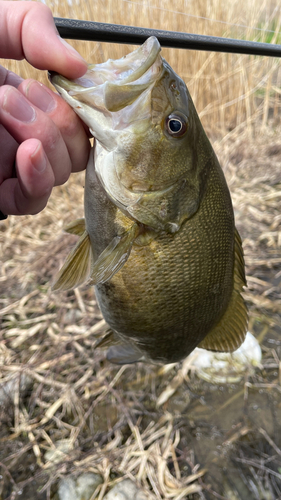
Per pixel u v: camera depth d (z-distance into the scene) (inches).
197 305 7.2
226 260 7.3
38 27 5.5
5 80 7.1
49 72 5.8
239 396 13.6
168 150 6.1
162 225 6.4
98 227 6.6
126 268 6.7
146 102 5.8
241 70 25.9
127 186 6.1
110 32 6.2
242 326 8.2
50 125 5.7
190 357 14.4
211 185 6.8
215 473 11.7
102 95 5.6
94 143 6.3
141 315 7.1
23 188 5.9
